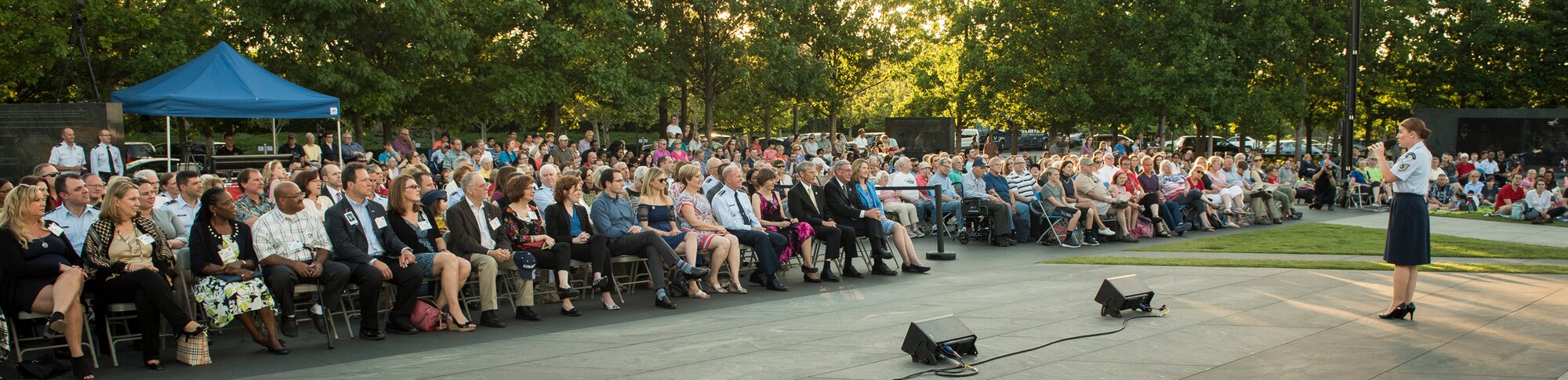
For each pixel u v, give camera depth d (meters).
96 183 7.97
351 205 7.42
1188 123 33.47
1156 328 7.03
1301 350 6.16
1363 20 34.53
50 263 6.04
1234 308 7.85
